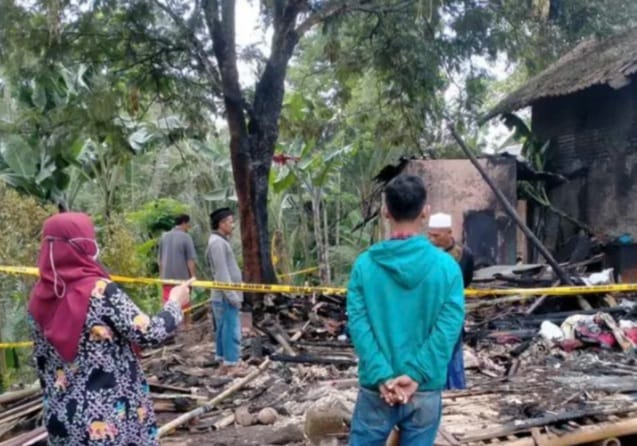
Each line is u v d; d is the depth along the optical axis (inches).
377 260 125.3
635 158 508.7
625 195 518.0
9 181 503.5
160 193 659.4
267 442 200.4
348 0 430.6
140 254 509.4
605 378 253.1
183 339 354.0
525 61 505.0
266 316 351.9
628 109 512.7
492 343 310.2
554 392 234.2
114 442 116.1
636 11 480.4
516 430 198.8
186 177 635.5
